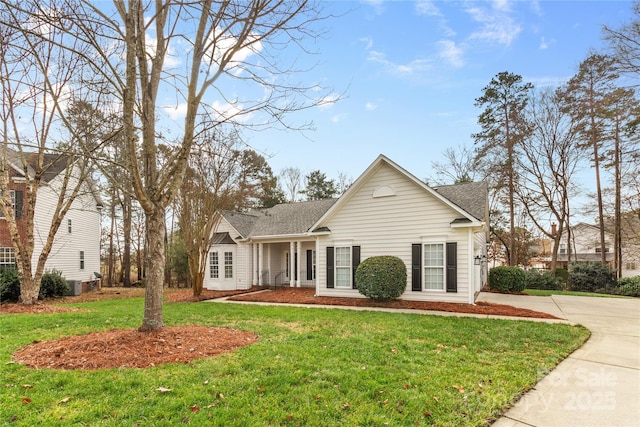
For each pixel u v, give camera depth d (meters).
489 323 8.34
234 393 3.89
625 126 19.81
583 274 20.12
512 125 23.09
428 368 4.86
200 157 14.05
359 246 13.45
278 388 4.04
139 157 9.50
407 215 12.55
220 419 3.29
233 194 16.41
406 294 12.39
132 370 4.53
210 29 5.81
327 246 14.14
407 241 12.51
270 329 7.46
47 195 18.98
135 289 23.92
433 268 12.04
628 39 15.55
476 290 14.03
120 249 33.28
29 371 4.52
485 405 3.75
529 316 9.48
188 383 4.12
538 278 20.89
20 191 17.53
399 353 5.59
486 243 19.97
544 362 5.28
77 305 13.07
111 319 8.88
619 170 21.98
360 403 3.70
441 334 7.05
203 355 5.23
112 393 3.85
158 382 4.13
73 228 21.25
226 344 5.87
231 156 15.70
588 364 5.33
